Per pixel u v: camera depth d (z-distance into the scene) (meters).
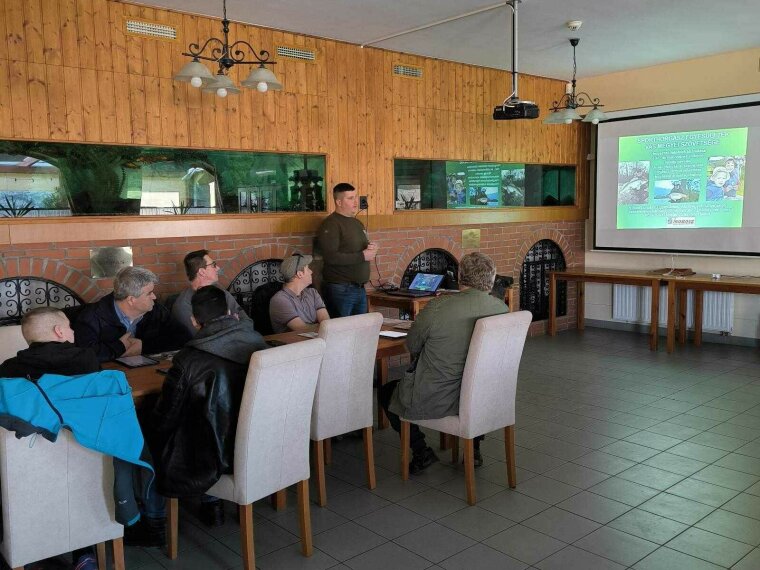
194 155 4.86
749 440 4.20
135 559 2.90
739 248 6.88
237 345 2.73
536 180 7.54
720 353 6.68
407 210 6.30
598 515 3.20
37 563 2.79
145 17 4.57
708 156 6.96
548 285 8.02
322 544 2.97
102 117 4.42
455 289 6.20
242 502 2.64
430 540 2.99
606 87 7.60
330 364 3.28
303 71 5.43
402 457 3.66
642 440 4.23
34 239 4.17
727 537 2.96
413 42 5.76
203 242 4.95
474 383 3.27
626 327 7.91
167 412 2.65
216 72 4.92
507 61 6.60
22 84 4.10
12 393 2.20
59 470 2.29
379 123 6.00
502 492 3.49
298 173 5.46
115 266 4.52
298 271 4.21
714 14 5.17
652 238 7.50
